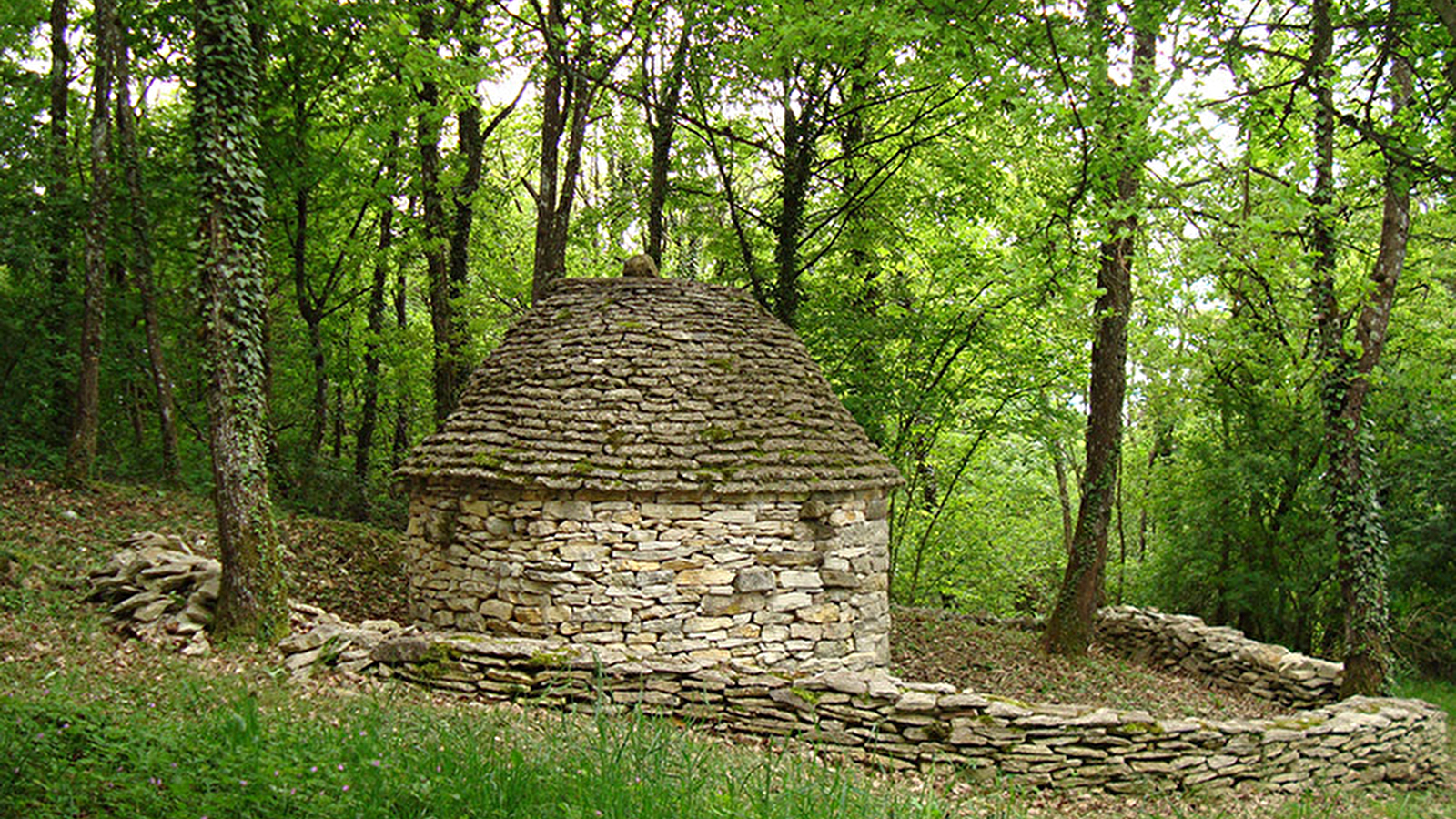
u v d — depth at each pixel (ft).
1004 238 57.57
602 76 52.11
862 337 54.44
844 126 56.44
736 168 72.74
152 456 57.82
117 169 50.06
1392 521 57.21
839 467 34.12
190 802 13.29
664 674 27.22
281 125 48.11
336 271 58.18
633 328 36.11
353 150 54.75
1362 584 39.58
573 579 31.30
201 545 38.55
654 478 31.35
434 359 59.31
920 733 26.96
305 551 44.96
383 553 48.24
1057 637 49.39
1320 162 35.29
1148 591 67.92
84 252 48.91
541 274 50.06
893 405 55.26
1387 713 34.06
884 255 62.03
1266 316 39.24
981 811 23.41
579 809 14.80
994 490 82.23
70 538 36.99
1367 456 39.93
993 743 27.12
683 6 49.26
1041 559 86.17
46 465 47.03
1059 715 27.71
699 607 31.78
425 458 33.86
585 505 31.50
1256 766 29.81
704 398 34.37
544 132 50.31
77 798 12.97
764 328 38.45
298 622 30.78
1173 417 67.10
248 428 28.96
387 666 27.50
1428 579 55.83
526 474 31.37
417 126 51.62
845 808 16.96
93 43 51.98
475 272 75.77
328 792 14.34
